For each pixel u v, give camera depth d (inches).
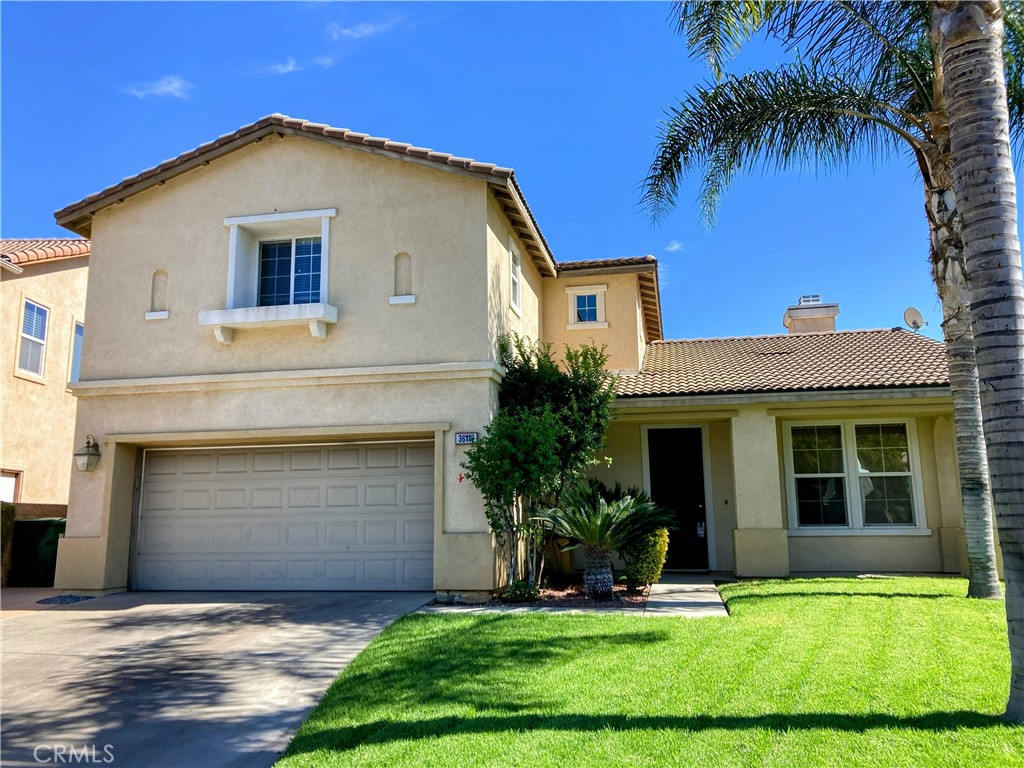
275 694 276.5
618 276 688.4
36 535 575.5
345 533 491.5
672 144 495.2
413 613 395.9
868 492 589.0
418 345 478.0
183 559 510.0
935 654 276.4
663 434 620.1
